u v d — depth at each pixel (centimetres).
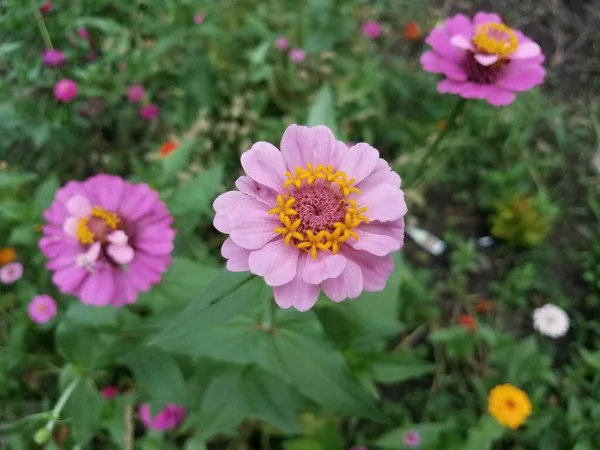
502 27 26
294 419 25
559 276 37
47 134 33
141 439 29
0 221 30
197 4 34
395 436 29
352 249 17
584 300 36
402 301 33
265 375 26
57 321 29
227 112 38
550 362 33
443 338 32
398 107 40
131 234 23
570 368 33
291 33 40
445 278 37
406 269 34
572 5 46
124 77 34
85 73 33
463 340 32
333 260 16
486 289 37
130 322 25
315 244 17
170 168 30
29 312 28
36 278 32
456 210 39
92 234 22
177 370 25
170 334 18
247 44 40
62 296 31
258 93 38
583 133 41
